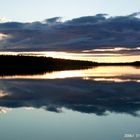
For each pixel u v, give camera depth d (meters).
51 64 143.25
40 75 64.94
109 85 40.59
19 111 21.56
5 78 54.31
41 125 17.48
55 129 16.62
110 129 16.67
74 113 20.78
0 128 16.81
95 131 16.22
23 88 37.50
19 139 14.74
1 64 132.38
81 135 15.45
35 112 21.17
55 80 49.31
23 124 17.75
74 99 27.72
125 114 20.48
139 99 27.52
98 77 57.00
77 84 42.31
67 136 15.27
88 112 21.16
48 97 29.27
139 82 45.09
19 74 69.69
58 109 22.39
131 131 16.20
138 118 19.25
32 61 136.38
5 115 20.19
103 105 24.09
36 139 14.76
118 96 29.77
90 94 31.52
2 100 27.00
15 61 136.38
